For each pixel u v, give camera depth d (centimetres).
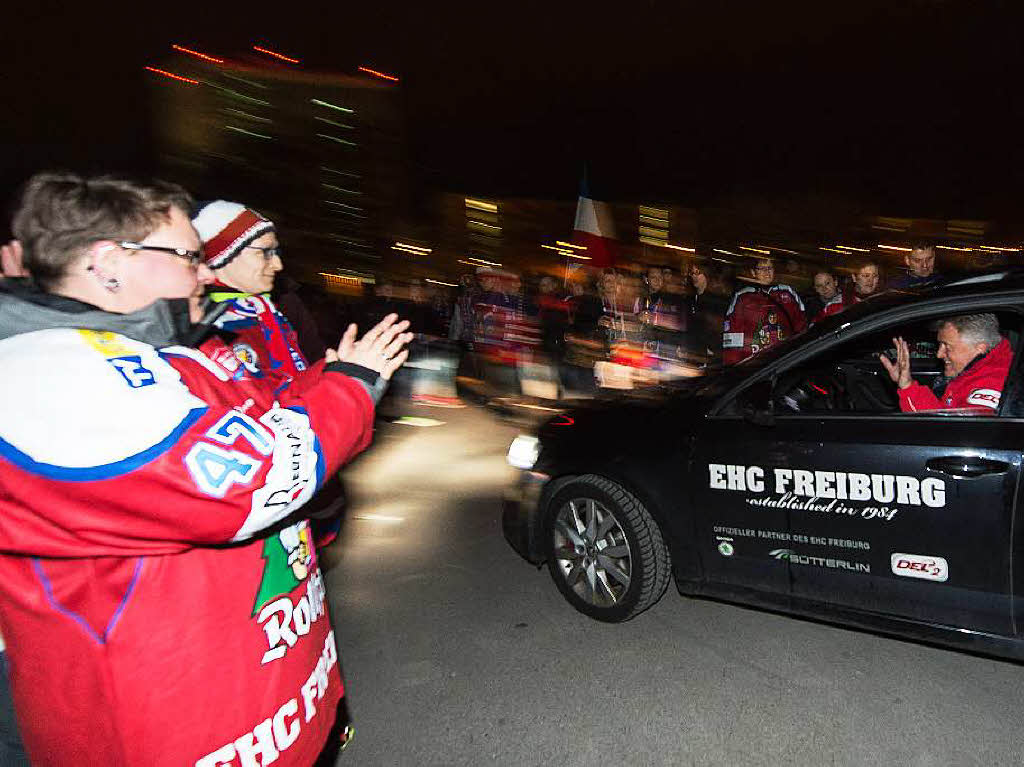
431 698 294
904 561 266
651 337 694
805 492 285
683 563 323
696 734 266
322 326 945
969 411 261
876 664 306
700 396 327
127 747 107
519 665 315
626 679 302
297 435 114
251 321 235
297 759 123
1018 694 281
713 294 668
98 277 113
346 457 122
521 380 931
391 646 335
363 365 125
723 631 338
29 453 98
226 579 113
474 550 444
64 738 109
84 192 112
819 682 295
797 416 294
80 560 105
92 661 106
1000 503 245
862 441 274
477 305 967
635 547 331
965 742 255
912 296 289
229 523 105
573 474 355
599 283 747
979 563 251
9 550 102
